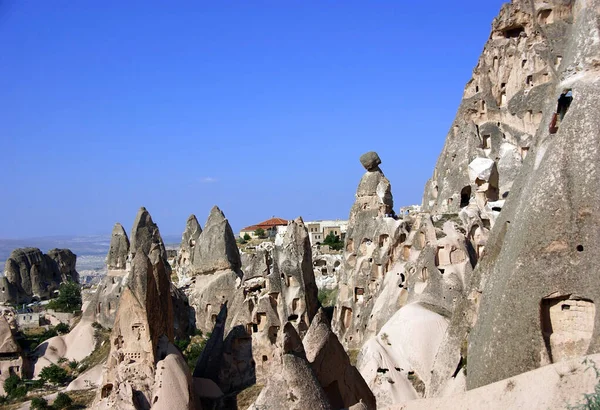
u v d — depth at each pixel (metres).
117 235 87.31
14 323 94.25
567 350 21.22
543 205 22.00
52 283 129.00
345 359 32.09
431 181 66.75
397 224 55.22
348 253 61.19
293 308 52.19
